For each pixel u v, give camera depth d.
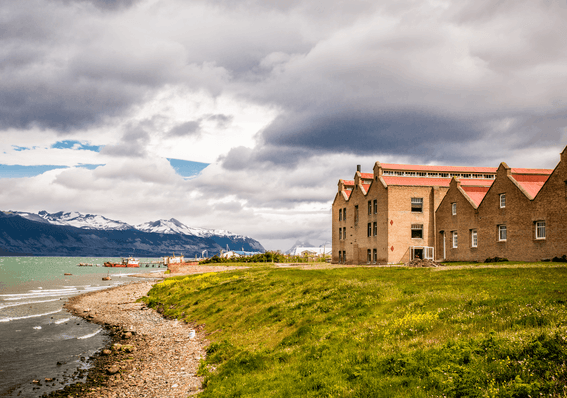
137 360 22.61
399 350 12.81
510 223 44.19
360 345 14.75
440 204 59.12
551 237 38.69
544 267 28.53
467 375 9.77
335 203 81.69
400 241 59.75
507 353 10.36
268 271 49.56
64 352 25.98
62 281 106.38
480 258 49.12
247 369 16.22
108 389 17.77
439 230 59.06
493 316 13.98
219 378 16.19
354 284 25.88
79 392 17.77
